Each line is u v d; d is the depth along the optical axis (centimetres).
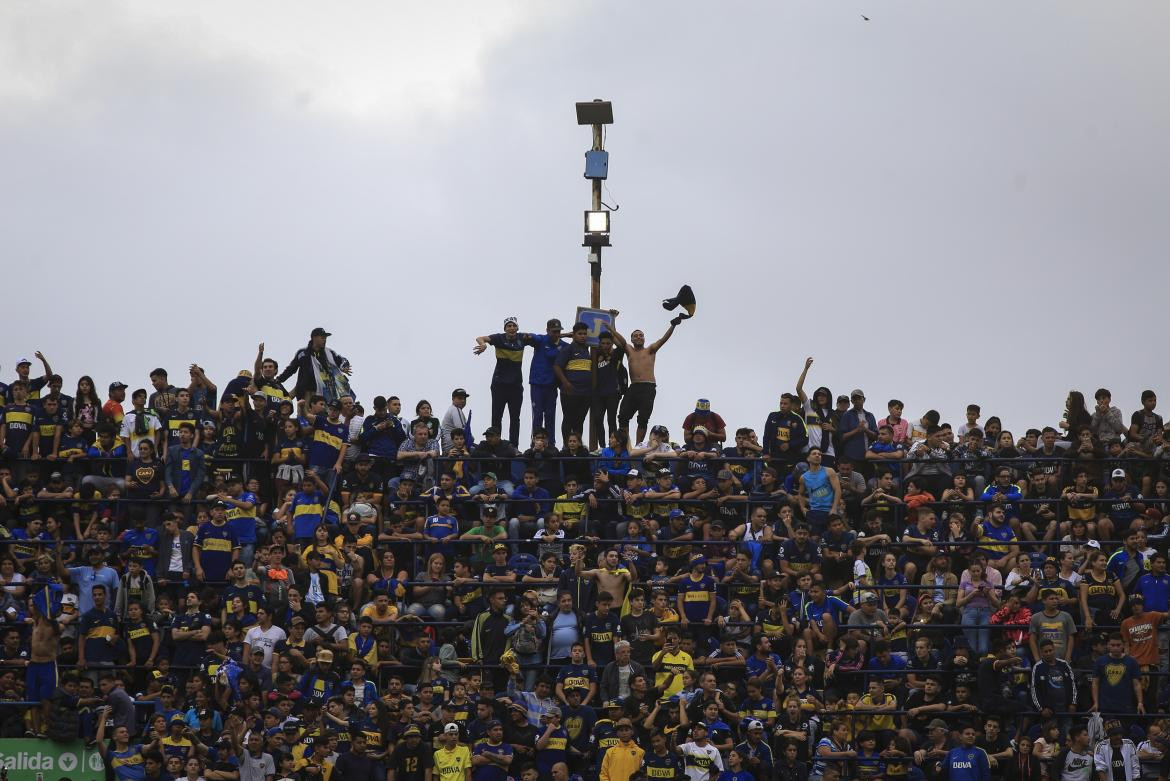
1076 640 6359
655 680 6119
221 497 6756
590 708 5972
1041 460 6944
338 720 5909
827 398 7262
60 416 7206
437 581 6506
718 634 6378
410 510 6981
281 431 7100
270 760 5778
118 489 7012
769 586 6319
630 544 6781
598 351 7494
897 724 6106
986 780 5791
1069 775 5884
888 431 7188
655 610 6344
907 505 6888
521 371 7525
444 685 6103
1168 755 5850
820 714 6056
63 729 5922
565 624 6306
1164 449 7044
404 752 5812
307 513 6756
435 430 7256
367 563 6612
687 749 5762
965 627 6244
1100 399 7250
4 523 6919
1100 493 7012
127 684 6284
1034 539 6812
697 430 7156
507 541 6750
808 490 6838
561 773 5803
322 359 7444
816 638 6184
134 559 6481
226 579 6612
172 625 6366
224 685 6016
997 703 6009
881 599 6469
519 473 7312
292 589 6256
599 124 7931
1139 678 6131
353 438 7200
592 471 7238
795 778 5775
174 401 7250
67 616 6388
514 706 5922
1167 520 6762
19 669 6259
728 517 6900
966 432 7231
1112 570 6519
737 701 6019
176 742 5803
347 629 6303
